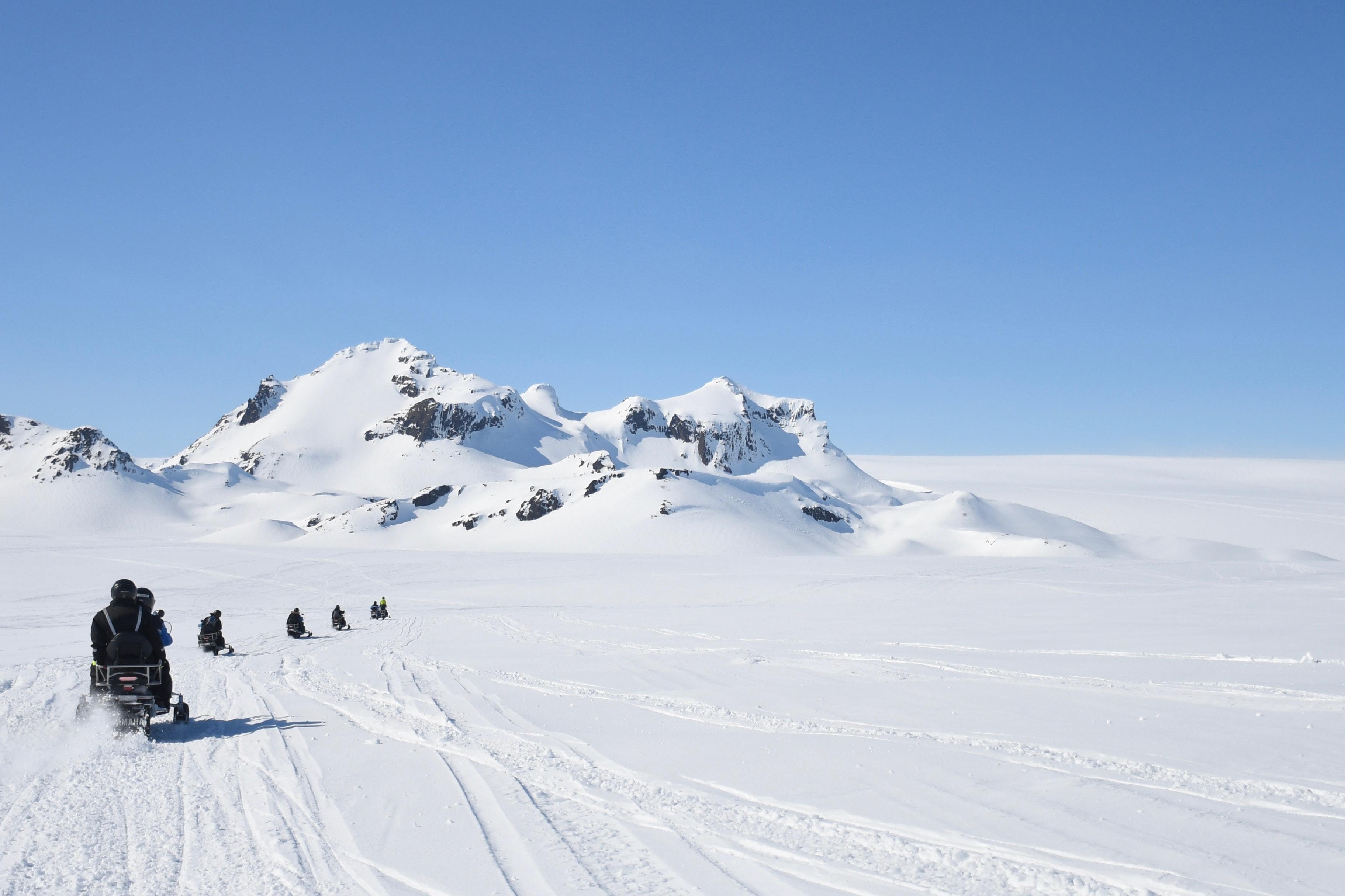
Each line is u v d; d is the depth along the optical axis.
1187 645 16.86
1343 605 25.23
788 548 152.25
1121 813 6.30
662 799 7.07
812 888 5.07
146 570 80.62
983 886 5.02
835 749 8.68
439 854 5.88
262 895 5.21
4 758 9.59
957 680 13.37
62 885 5.50
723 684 13.90
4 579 73.50
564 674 15.84
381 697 13.60
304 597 58.31
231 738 10.53
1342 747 8.11
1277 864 5.18
